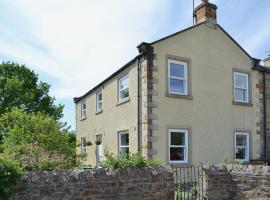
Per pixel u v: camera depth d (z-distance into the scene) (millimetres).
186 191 10359
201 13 16500
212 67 15938
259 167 9336
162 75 14492
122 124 16312
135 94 14992
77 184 7219
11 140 10453
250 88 17016
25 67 30781
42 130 12695
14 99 28281
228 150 15828
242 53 17078
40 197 6762
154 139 13914
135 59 14953
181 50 15133
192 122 14969
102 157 18906
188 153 14664
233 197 9875
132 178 7938
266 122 17328
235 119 16281
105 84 18859
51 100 31344
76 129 24812
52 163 8344
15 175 6473
